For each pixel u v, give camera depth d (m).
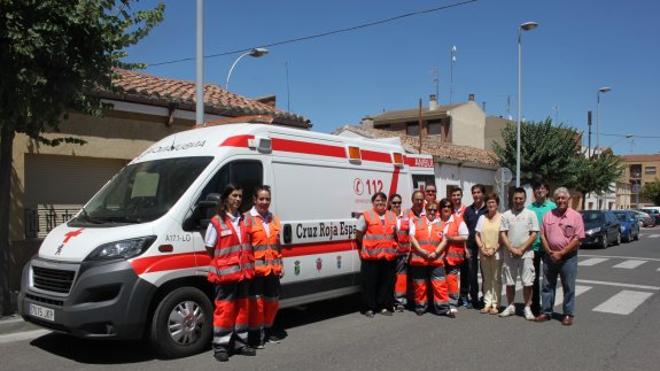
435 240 8.40
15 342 6.81
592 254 19.77
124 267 5.72
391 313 8.52
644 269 15.08
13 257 9.88
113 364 5.92
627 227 26.08
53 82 7.46
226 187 6.21
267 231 6.61
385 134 27.98
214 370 5.71
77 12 7.18
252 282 6.52
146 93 11.66
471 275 9.12
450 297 8.67
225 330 6.07
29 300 6.23
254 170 7.07
